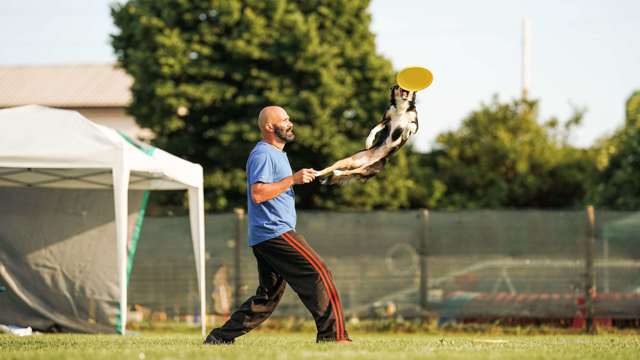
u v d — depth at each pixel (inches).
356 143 3371.1
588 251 2053.4
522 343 1043.9
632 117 3344.0
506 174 3897.6
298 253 940.6
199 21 3395.7
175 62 3324.3
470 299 2075.5
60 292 1903.3
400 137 942.4
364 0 3511.3
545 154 3863.2
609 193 3319.4
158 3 3403.1
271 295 990.4
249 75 3366.1
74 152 1497.3
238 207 3336.6
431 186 3826.3
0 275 1898.4
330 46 3447.3
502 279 2073.1
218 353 776.3
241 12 3383.4
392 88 943.0
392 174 3467.0
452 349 871.7
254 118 3316.9
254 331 2103.8
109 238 1904.5
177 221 2137.1
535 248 2066.9
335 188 3390.7
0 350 868.0
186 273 2127.2
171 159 1636.3
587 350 890.1
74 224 1908.2
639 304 2036.2
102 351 823.1
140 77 3400.6
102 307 1892.2
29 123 1525.6
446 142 3959.2
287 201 952.9
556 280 2059.5
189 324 2117.4
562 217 2063.2
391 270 2101.4
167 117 3376.0
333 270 2111.2
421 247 2096.5
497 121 3939.5
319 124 3280.0
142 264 2140.7
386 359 724.7
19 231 1910.7
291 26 3336.6
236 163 3353.8
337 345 895.7
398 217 2106.3
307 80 3385.8
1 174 1779.0
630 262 2043.6
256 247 952.3
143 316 2132.1
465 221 2087.8
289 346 901.2
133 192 1895.9
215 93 3324.3
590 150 3914.9
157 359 721.6
